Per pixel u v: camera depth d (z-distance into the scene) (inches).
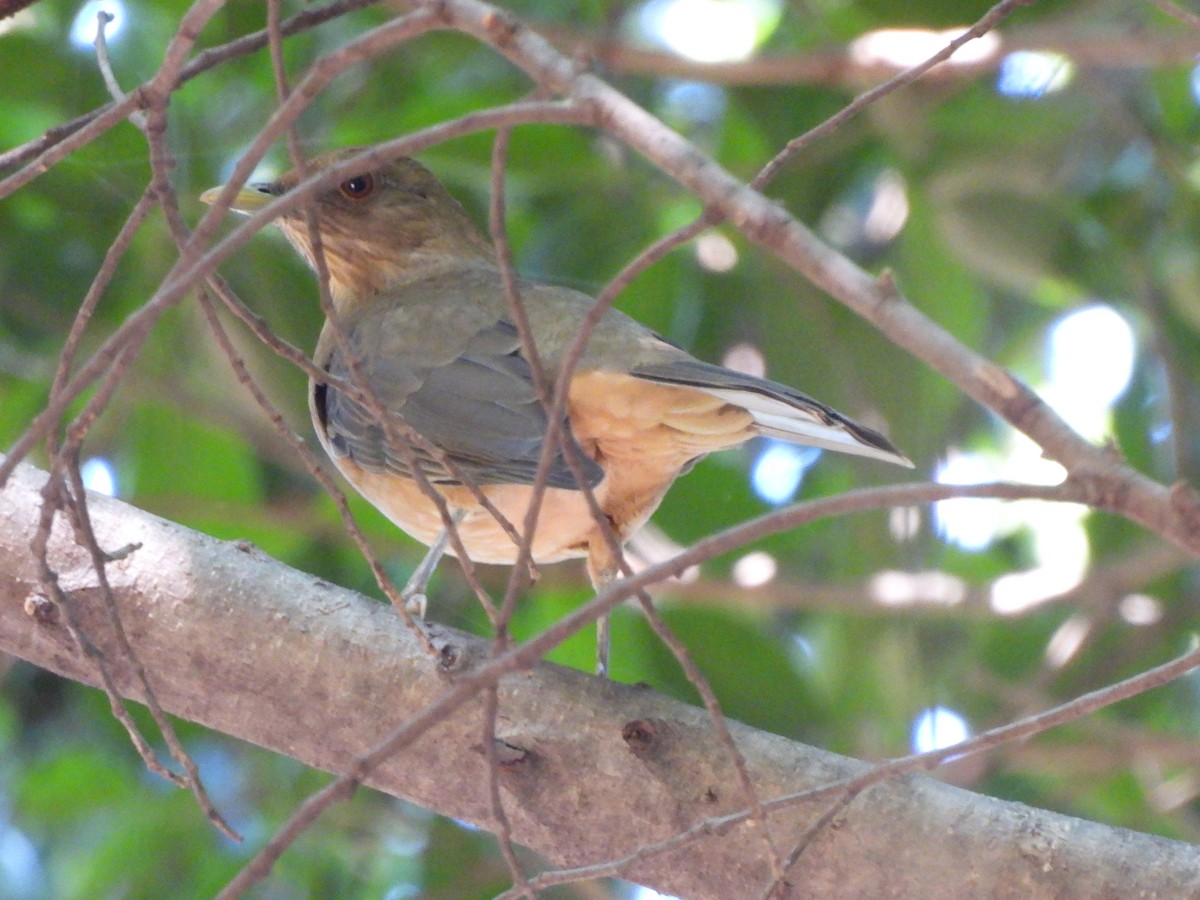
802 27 492.7
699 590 445.4
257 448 472.4
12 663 490.6
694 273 483.2
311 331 445.4
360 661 241.4
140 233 451.2
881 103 446.3
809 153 458.9
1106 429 517.3
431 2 173.5
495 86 475.2
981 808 225.6
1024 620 494.0
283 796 470.3
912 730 437.7
